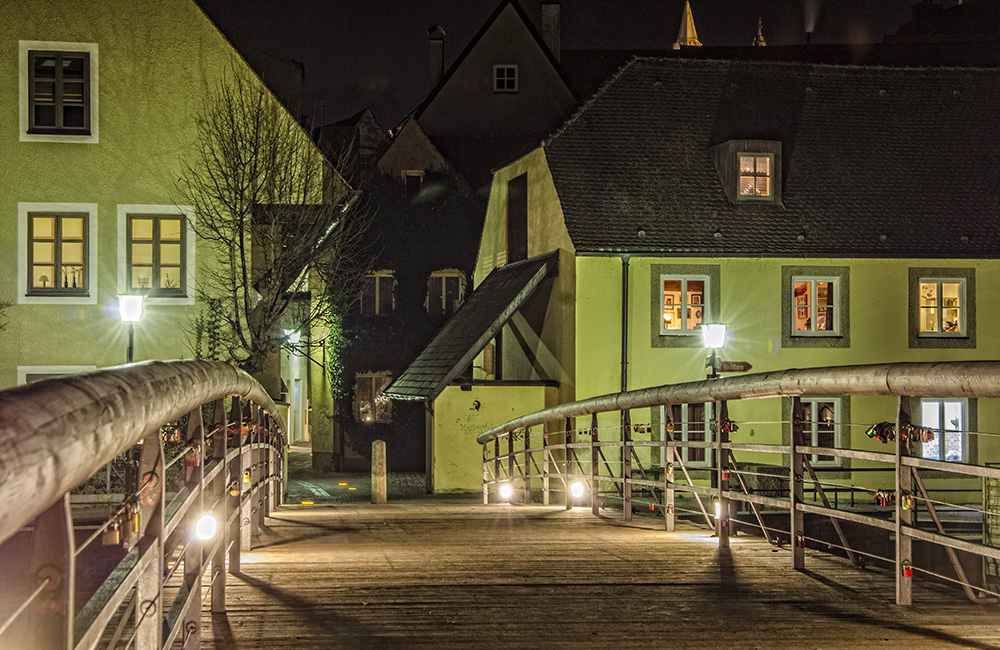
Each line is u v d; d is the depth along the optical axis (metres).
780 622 5.19
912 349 24.16
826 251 23.78
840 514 6.21
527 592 6.04
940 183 25.47
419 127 30.20
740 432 23.25
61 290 21.83
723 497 8.10
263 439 9.98
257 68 28.69
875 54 33.38
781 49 33.47
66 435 1.57
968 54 33.34
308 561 7.30
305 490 24.36
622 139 25.50
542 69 31.25
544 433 14.80
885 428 5.63
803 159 25.66
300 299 24.38
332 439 29.16
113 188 22.00
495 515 12.35
